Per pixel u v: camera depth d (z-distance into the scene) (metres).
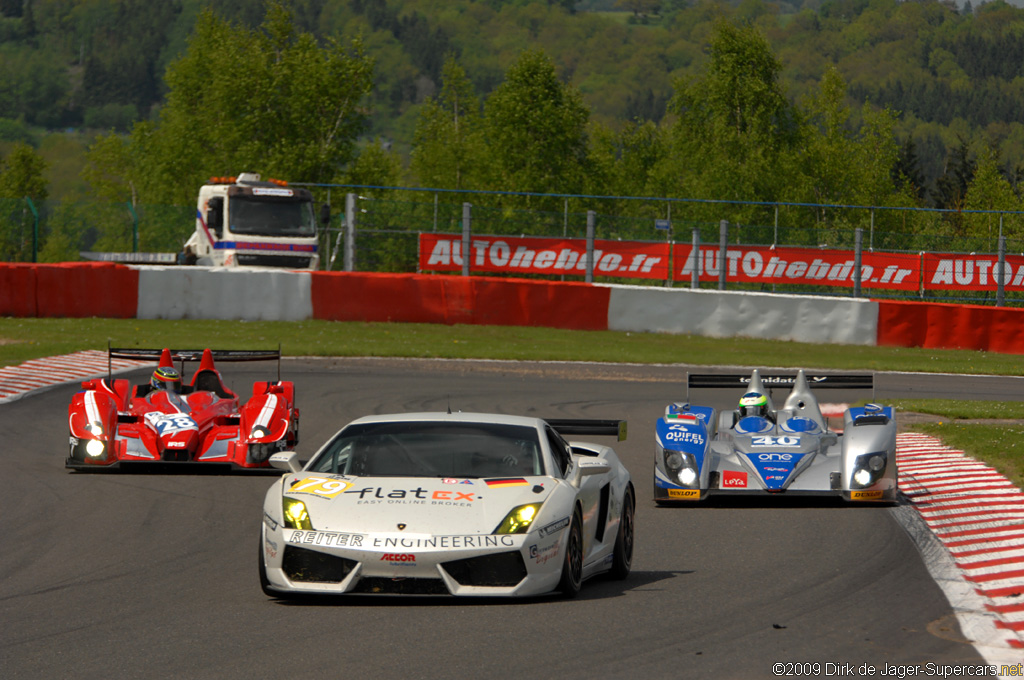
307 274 112.81
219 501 40.69
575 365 92.19
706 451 41.62
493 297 115.19
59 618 24.56
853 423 41.84
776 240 137.75
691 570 30.45
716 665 20.83
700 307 117.81
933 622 24.41
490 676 19.89
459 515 24.50
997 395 81.69
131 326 102.75
